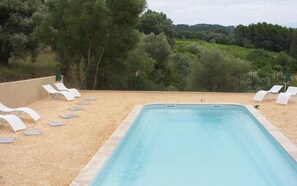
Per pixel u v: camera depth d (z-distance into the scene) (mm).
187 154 7160
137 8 16188
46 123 8523
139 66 19625
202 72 20094
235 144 7965
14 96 10164
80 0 15203
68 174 5008
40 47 22891
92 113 9961
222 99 13289
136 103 12008
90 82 18531
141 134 8828
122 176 5777
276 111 10531
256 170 6195
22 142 6750
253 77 22062
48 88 12438
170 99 13188
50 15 16203
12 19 21422
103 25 15547
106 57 17797
